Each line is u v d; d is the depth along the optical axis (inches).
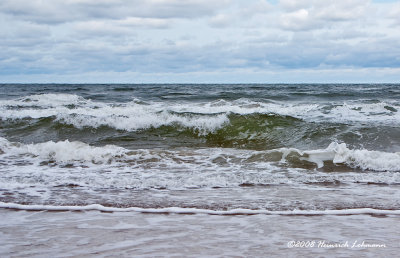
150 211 182.1
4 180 237.5
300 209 183.9
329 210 182.1
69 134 461.7
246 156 302.5
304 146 394.6
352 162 280.4
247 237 147.3
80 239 144.3
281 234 150.7
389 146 376.2
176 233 151.6
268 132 453.1
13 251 132.6
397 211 180.4
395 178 245.6
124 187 226.1
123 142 422.6
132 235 149.2
